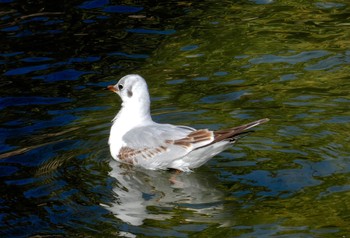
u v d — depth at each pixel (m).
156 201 11.35
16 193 11.80
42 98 15.95
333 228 10.34
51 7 20.80
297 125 13.73
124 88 13.49
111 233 10.41
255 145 13.01
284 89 15.70
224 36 18.88
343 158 12.35
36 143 13.74
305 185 11.56
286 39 18.55
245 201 11.20
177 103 15.23
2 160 13.08
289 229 10.34
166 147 12.44
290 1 21.12
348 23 19.30
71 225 10.71
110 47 18.47
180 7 20.91
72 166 12.71
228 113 14.57
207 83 16.28
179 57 17.81
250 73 16.72
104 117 14.83
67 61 17.77
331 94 15.27
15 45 18.58
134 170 12.58
